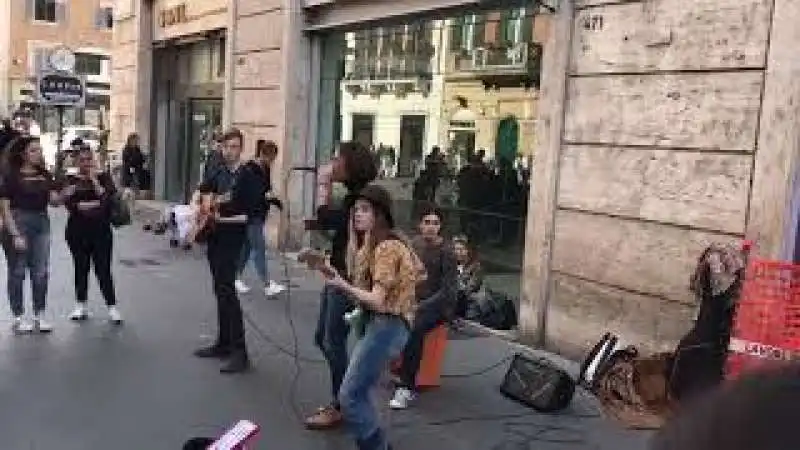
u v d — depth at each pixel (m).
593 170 7.82
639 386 6.34
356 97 12.73
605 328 7.64
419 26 11.23
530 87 9.14
